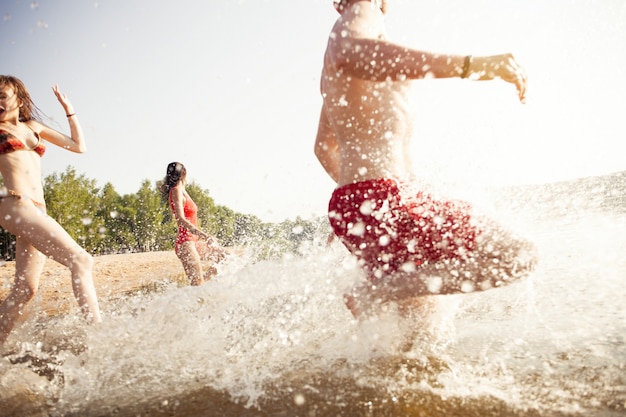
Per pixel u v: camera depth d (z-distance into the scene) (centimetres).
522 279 191
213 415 172
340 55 192
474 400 161
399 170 205
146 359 245
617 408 146
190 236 533
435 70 181
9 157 321
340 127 216
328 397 175
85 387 215
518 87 186
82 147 391
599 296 269
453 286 192
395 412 157
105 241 4750
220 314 312
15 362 263
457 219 194
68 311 477
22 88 345
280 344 241
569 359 186
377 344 212
